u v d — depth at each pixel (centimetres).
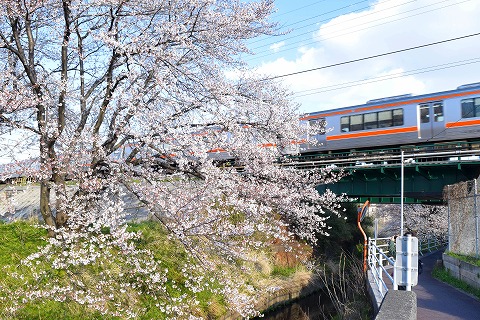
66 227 1015
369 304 1150
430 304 1089
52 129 961
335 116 2475
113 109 1018
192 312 1085
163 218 1004
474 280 1242
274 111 1102
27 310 855
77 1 994
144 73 1055
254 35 1201
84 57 1126
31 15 1080
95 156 1015
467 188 1464
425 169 1925
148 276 1048
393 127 2280
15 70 1150
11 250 1003
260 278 1552
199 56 1121
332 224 2345
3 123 1003
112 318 932
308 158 2345
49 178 1039
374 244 1401
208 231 971
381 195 2092
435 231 3297
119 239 902
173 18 1109
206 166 973
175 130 950
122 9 1056
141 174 1031
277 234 1101
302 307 1634
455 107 2108
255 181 1126
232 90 1074
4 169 1023
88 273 981
